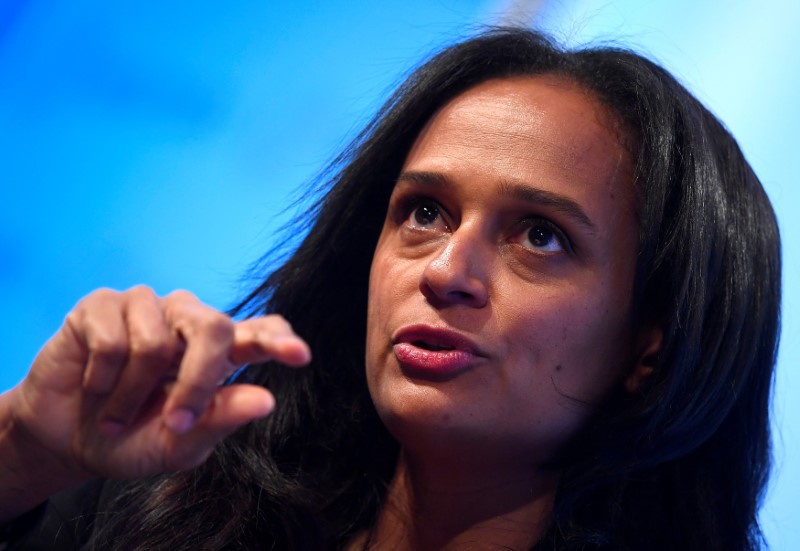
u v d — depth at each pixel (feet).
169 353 8.66
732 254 12.44
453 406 10.96
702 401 12.00
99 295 9.12
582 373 11.56
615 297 11.71
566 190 11.48
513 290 11.22
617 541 11.85
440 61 13.15
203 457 8.96
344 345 13.80
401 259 11.85
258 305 14.37
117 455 9.04
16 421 9.45
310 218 14.24
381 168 13.51
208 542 12.12
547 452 11.82
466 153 11.72
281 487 12.55
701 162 12.26
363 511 12.89
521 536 11.95
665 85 12.73
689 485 12.59
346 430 13.41
